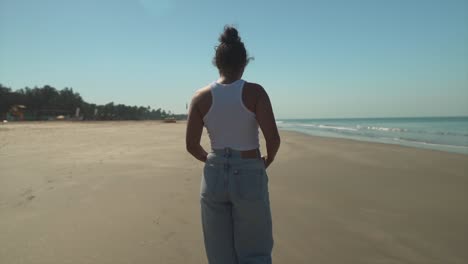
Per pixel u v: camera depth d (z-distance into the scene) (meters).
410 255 2.88
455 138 18.34
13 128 25.88
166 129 26.31
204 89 1.86
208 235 1.88
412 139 17.55
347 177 6.24
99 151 9.94
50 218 3.75
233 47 1.84
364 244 3.11
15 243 3.06
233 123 1.78
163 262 2.72
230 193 1.76
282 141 14.60
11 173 6.29
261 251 1.82
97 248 2.97
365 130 30.59
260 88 1.82
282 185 5.56
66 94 93.25
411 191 5.14
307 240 3.20
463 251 2.96
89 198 4.59
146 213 3.96
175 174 6.31
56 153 9.34
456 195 4.87
